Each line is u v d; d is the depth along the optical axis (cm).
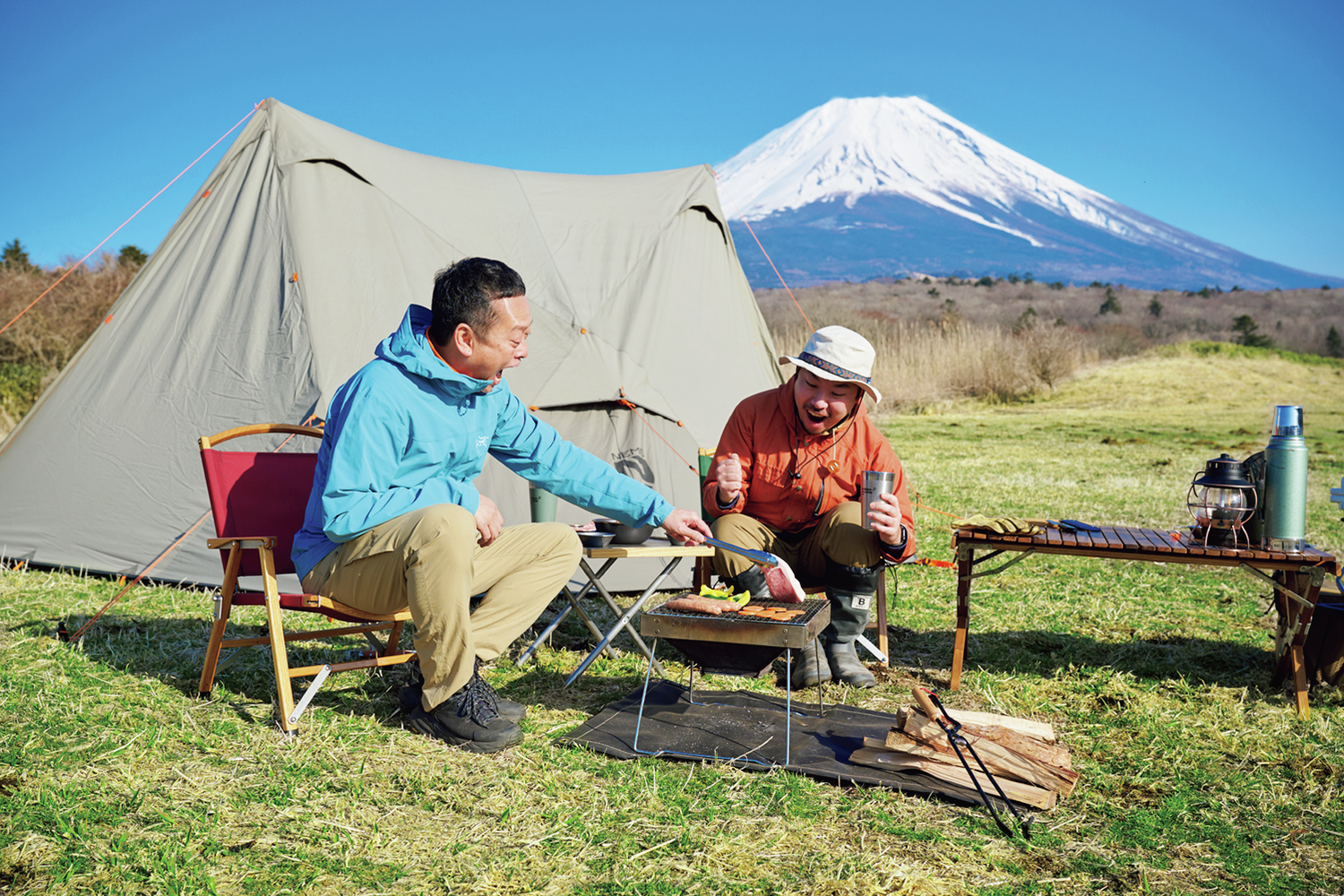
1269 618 471
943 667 391
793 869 227
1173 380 2319
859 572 360
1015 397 2200
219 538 309
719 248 661
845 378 355
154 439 516
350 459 294
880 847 237
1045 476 1030
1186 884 224
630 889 217
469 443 320
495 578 322
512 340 304
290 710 301
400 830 241
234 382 511
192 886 212
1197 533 348
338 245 531
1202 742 310
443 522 285
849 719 323
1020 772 269
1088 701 349
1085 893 219
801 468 381
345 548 301
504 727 296
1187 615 476
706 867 226
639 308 591
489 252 570
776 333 2908
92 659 369
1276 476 337
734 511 383
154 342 530
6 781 258
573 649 408
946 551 631
